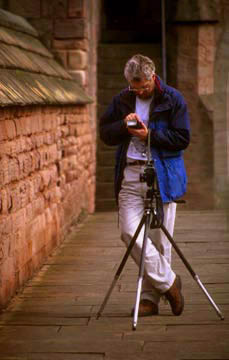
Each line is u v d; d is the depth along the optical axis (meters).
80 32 29.05
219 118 31.69
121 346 12.56
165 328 13.53
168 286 13.96
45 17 29.17
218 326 13.59
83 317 14.48
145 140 13.64
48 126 21.06
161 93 13.72
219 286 16.77
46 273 18.66
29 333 13.48
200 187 32.03
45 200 20.39
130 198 14.08
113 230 25.17
